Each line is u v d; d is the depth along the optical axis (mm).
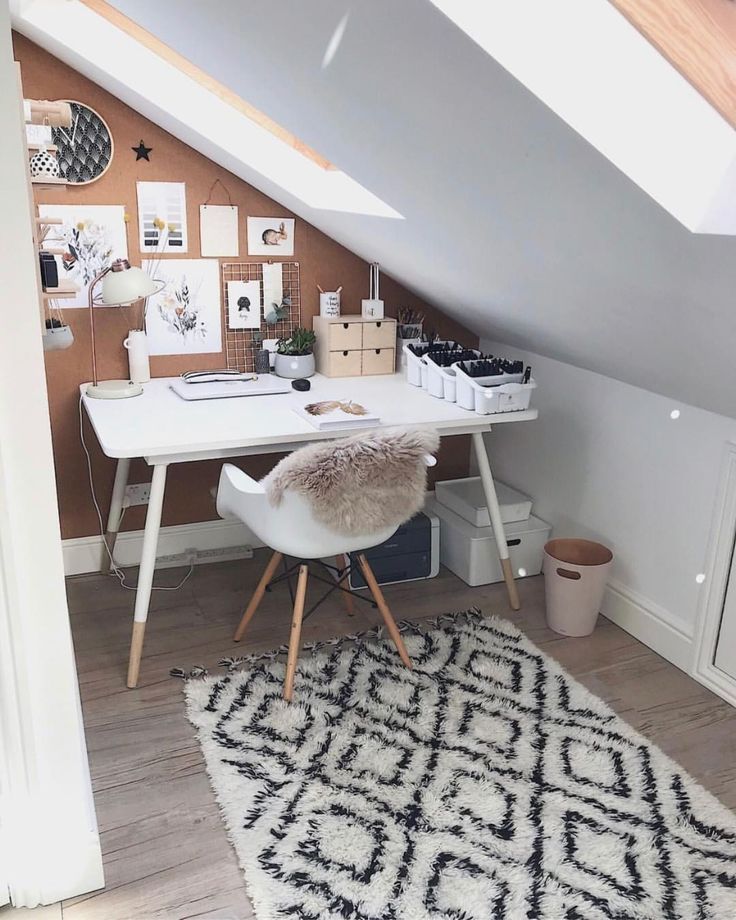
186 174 3281
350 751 2363
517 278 2580
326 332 3506
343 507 2373
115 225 3225
